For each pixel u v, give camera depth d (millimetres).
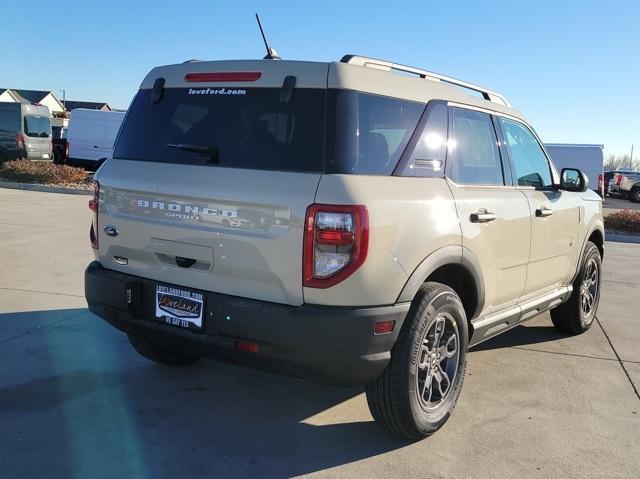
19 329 5109
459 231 3477
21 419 3555
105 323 5363
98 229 3746
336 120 3049
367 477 3084
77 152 25750
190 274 3273
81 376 4234
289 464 3188
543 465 3281
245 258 3055
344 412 3857
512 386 4430
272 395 4082
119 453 3223
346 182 2928
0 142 23234
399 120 3355
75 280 6840
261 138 3188
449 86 3887
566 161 23266
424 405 3443
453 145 3719
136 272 3547
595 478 3170
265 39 3541
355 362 2953
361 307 2943
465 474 3154
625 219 15164
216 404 3902
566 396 4266
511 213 4066
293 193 2939
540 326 6145
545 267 4727
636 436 3668
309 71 3164
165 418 3672
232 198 3080
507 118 4484
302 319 2885
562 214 4895
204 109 3424
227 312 3062
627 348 5441
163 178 3369
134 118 3748
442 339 3574
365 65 3334
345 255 2867
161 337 3398
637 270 9758
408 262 3111
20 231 9953
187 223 3260
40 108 23922
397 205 3074
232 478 3029
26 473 2984
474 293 3756
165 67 3711
